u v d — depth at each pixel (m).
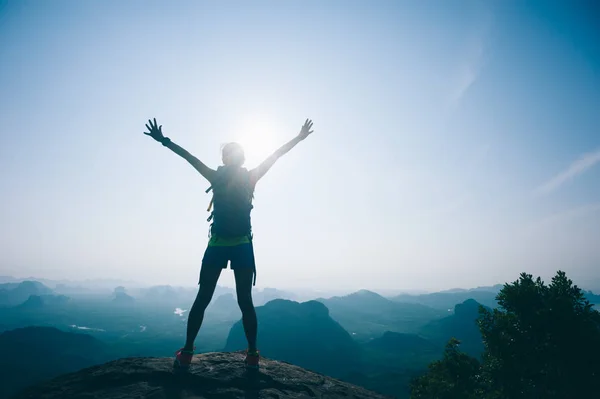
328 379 4.39
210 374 3.47
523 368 8.12
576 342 7.57
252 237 3.81
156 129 3.64
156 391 2.95
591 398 7.22
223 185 3.64
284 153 4.12
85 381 3.10
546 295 8.55
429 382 10.47
